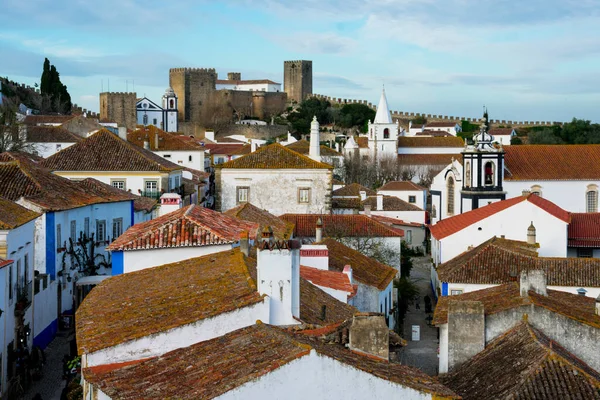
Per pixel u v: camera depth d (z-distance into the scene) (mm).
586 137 199625
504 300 30906
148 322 21406
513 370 25219
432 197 104938
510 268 55156
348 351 18297
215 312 20422
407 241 103938
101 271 55719
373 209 106438
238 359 16891
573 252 75438
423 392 16188
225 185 75188
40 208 46344
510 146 104188
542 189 99562
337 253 47875
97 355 19984
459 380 26625
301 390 15695
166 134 118625
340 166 145625
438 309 34312
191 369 17078
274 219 54219
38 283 43188
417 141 170625
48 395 35094
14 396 34562
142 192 76438
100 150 78125
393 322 52219
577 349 28188
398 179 152375
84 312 24359
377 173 153000
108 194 58312
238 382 15352
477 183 95375
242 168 75000
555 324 28359
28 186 49500
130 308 23281
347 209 86500
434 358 47875
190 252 30859
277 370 15555
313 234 64812
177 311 21828
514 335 27672
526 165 101250
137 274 28250
